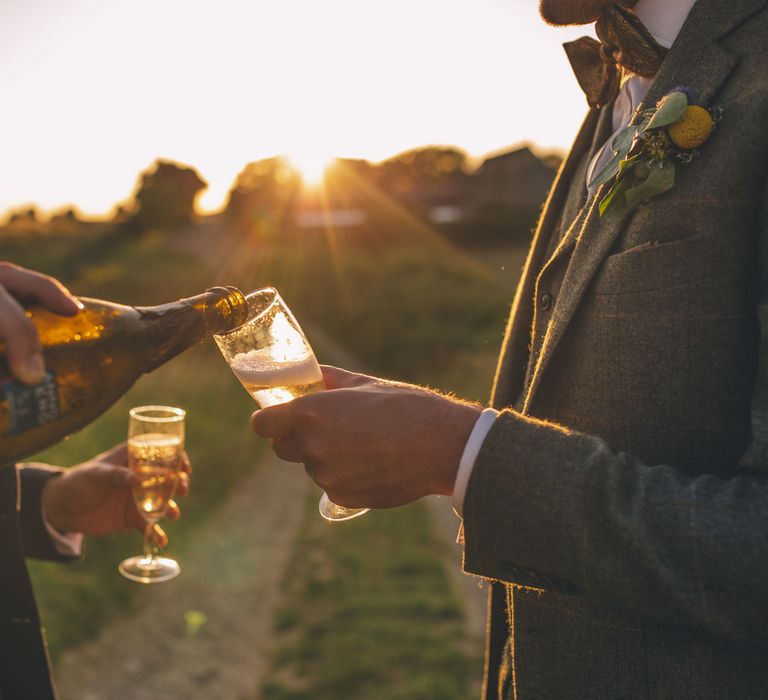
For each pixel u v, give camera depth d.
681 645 1.12
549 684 1.26
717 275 1.08
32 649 1.31
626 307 1.16
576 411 1.24
